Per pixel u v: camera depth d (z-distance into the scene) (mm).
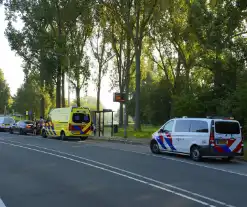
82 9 40344
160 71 50281
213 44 26484
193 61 36219
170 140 16984
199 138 15445
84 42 44250
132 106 64250
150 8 34125
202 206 7301
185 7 34094
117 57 47625
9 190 8734
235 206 7348
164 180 10320
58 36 41812
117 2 35094
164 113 56094
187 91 32531
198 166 13734
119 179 10336
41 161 14281
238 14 25031
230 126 15508
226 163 15203
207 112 29938
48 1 40938
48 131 31031
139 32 37281
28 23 41344
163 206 7227
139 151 19234
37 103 69875
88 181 9969
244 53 27000
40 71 42344
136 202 7547
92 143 25266
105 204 7344
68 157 15766
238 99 25141
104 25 40969
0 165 13070
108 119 36875
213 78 31828
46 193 8391
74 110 28578
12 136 33906
